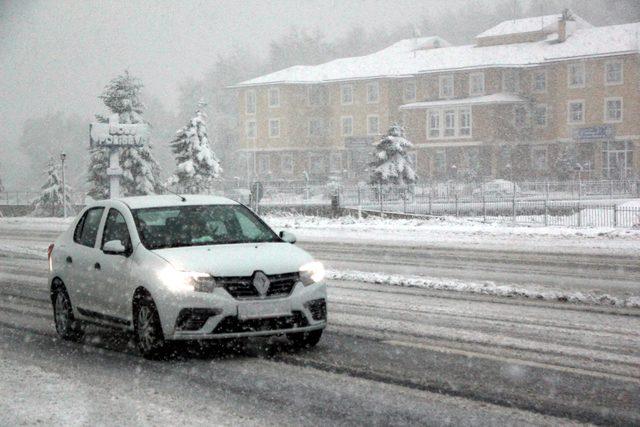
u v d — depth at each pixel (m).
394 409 7.87
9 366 10.07
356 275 18.50
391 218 43.78
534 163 88.31
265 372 9.55
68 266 12.00
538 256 23.38
